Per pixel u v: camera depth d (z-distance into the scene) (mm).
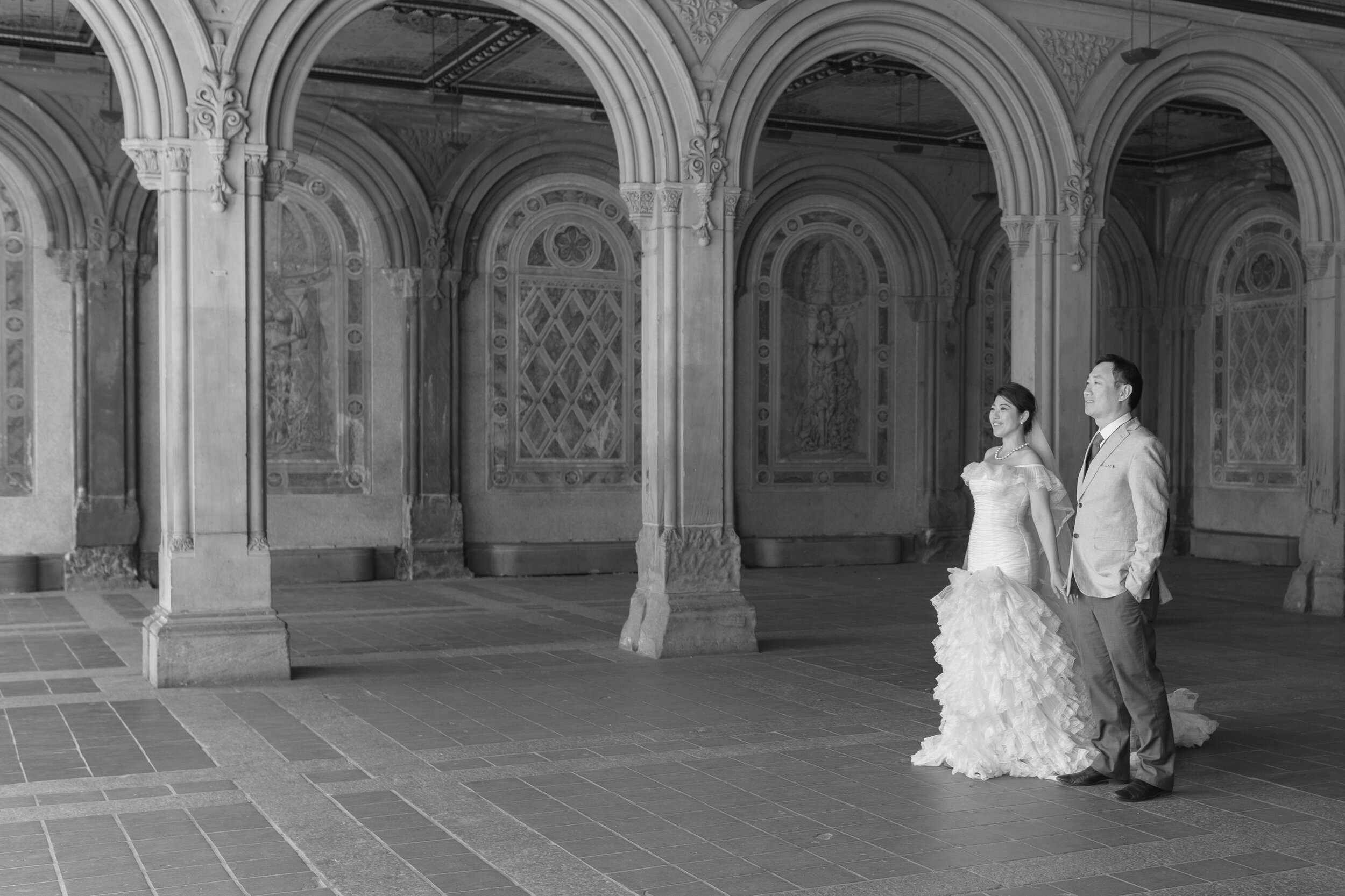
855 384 19281
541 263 17656
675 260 11047
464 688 9352
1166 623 12977
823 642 11633
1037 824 6008
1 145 15141
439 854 5559
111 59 9609
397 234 16719
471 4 13383
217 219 9703
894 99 17109
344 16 10031
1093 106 12719
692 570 10977
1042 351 12555
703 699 8992
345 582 16328
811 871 5352
